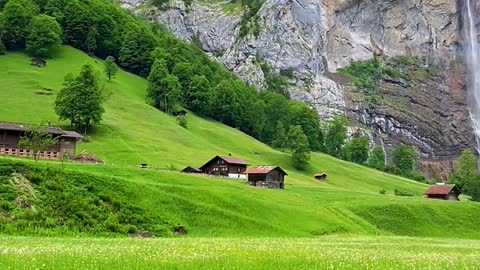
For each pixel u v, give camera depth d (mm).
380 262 33938
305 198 109938
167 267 27609
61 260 28766
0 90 169500
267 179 124500
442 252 51688
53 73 196750
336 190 132125
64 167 72125
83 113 148625
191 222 70250
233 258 32531
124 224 62812
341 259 34906
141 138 154375
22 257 29375
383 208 108938
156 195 72375
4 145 115875
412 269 30438
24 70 192000
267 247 46125
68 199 62312
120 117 171250
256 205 84500
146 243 48094
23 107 157625
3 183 61375
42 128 105125
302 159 179875
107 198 66000
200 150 159750
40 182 64250
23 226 54719
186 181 94125
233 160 137750
